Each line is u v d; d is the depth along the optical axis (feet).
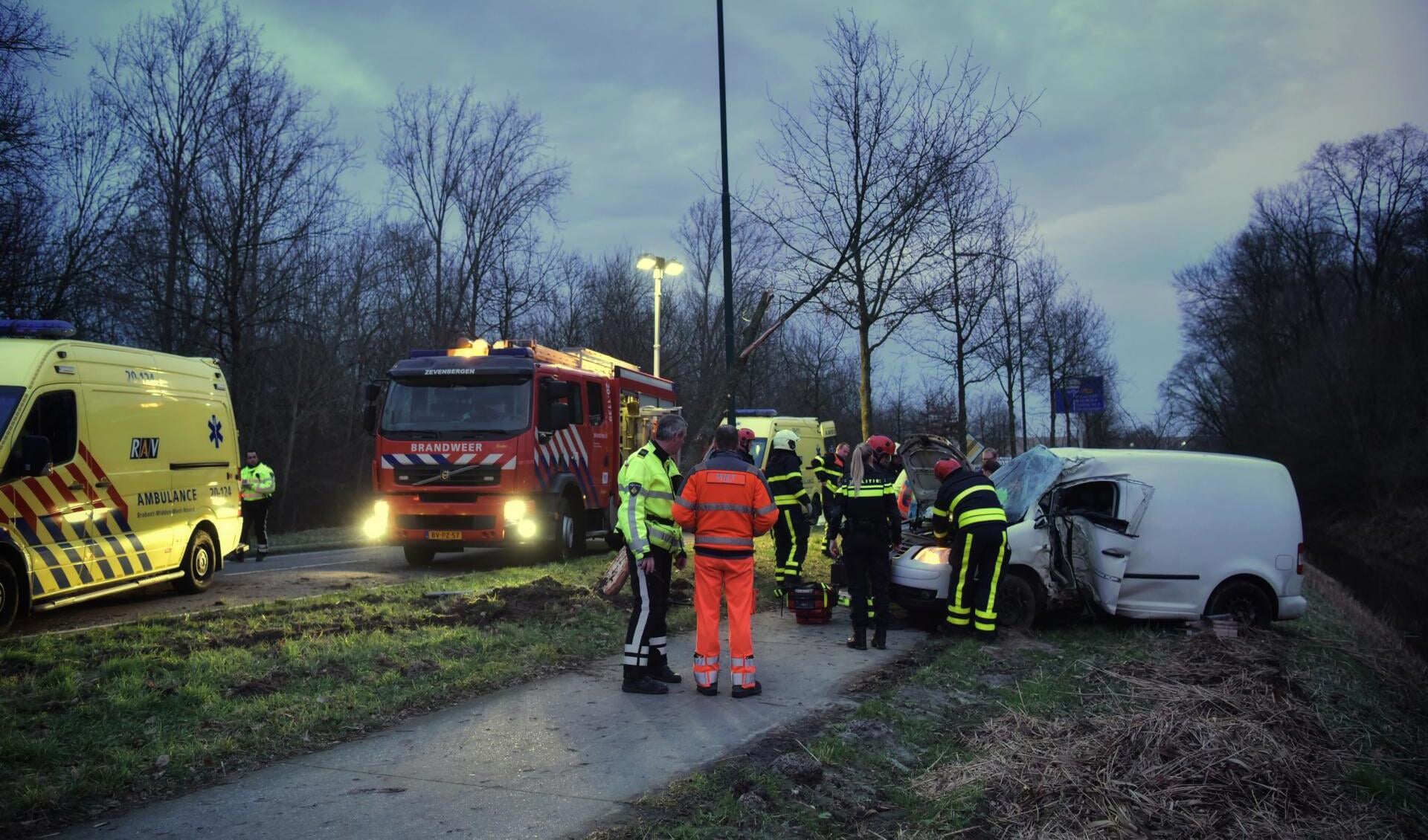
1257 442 173.06
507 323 100.63
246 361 86.28
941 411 95.30
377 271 124.16
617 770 16.46
